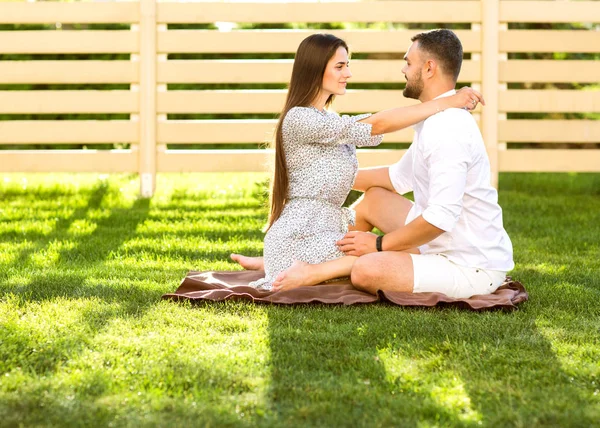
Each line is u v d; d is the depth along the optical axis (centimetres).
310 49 333
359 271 318
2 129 693
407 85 332
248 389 221
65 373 231
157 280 366
